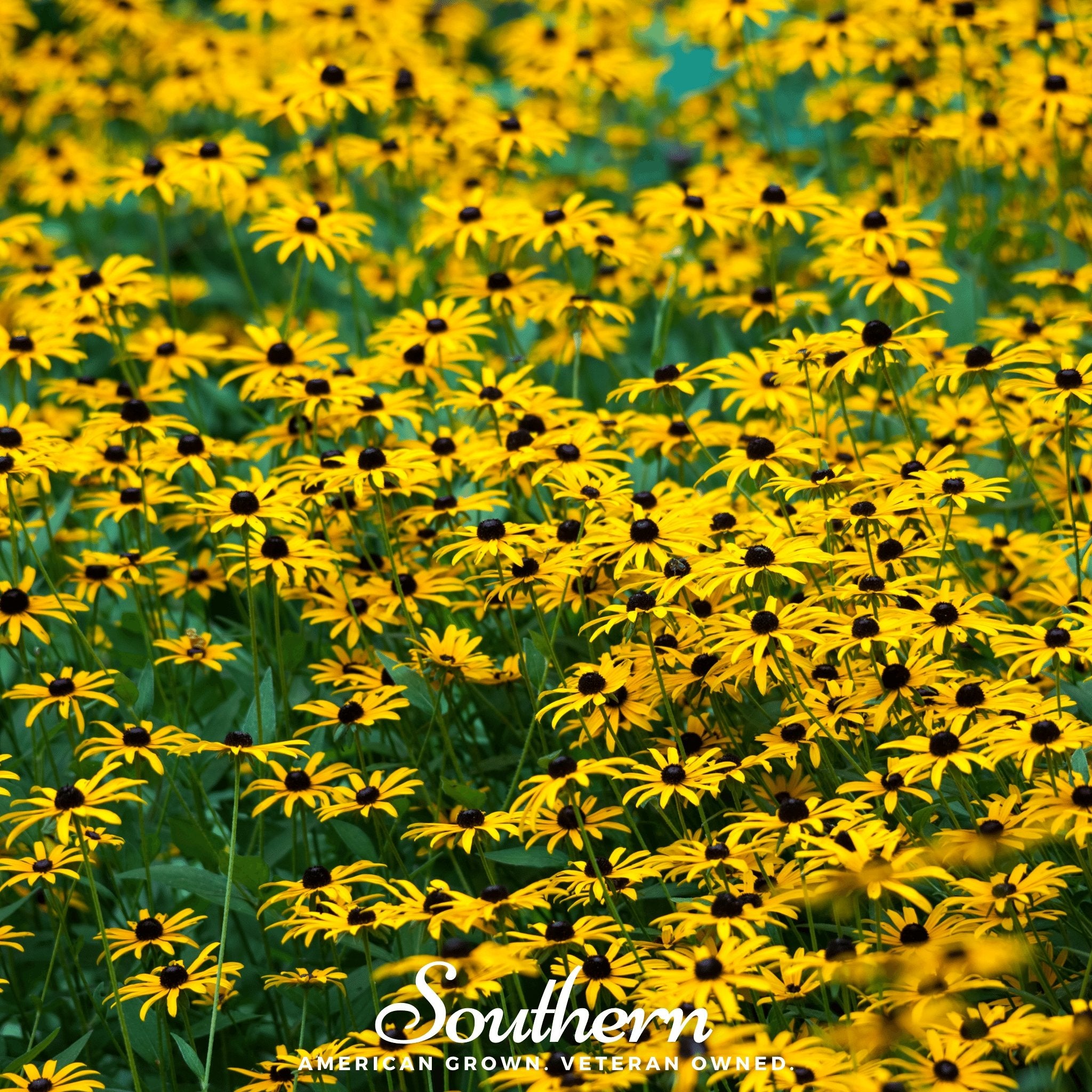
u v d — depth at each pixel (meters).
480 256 9.30
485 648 6.61
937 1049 3.85
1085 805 4.23
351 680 6.04
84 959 6.00
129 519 7.22
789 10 12.12
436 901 4.36
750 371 6.79
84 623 7.18
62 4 14.02
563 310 7.70
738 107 12.07
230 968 4.84
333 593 6.36
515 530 5.57
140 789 6.02
